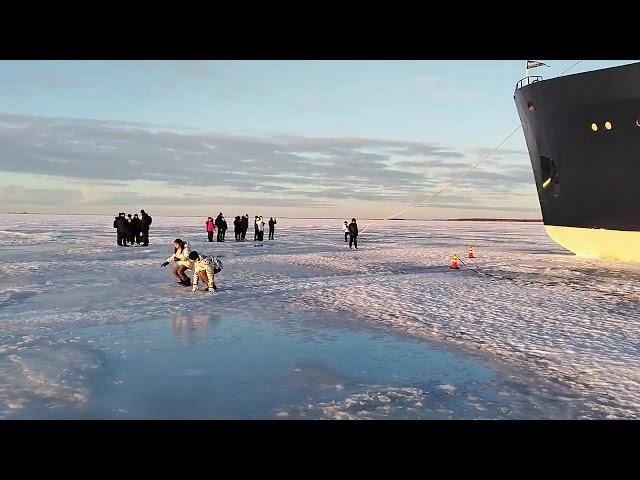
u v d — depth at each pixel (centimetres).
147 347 623
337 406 432
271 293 1073
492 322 796
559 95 1691
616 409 425
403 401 446
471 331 732
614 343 658
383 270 1563
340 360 579
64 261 1705
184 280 1165
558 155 1795
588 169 1702
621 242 1731
